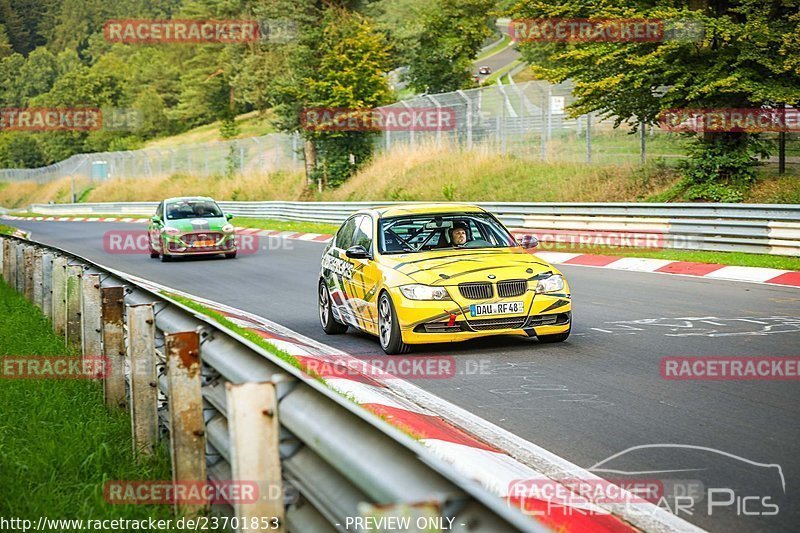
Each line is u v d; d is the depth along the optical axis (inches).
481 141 1382.9
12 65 5506.9
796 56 754.2
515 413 266.2
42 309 469.7
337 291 424.5
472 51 1948.8
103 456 209.9
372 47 1632.6
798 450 218.2
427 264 369.1
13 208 3538.4
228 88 3718.0
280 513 133.6
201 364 183.8
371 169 1534.2
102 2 6756.9
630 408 266.2
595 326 419.8
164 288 674.2
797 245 621.9
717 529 170.1
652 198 941.2
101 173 2984.7
